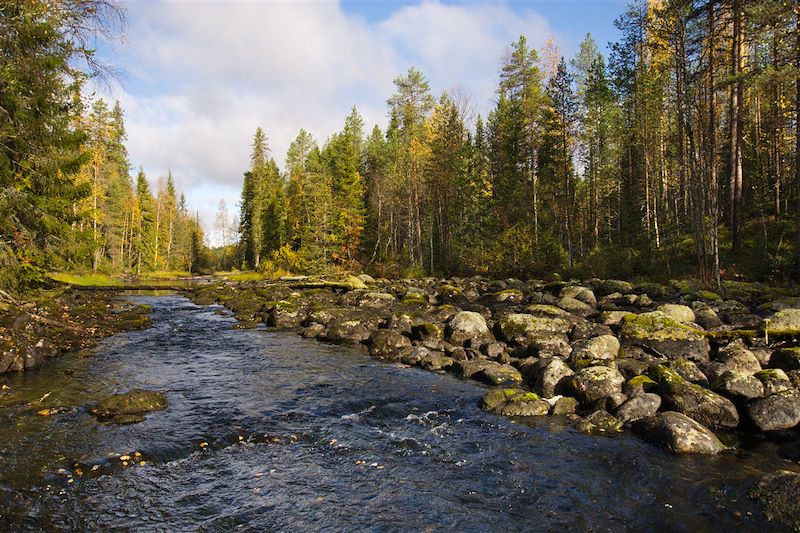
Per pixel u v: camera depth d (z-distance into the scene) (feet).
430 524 17.46
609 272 103.81
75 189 57.93
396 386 35.60
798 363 31.17
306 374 38.93
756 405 26.61
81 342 47.57
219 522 17.31
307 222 173.06
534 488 20.30
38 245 55.52
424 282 118.32
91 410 28.12
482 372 37.91
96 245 60.29
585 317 59.36
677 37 79.15
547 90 126.00
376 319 58.18
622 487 20.38
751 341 37.70
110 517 17.43
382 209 173.47
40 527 16.62
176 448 23.57
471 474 21.62
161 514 17.78
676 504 18.93
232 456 23.09
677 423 24.82
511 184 132.57
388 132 195.62
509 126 137.59
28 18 41.42
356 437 25.85
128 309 73.82
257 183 207.62
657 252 106.52
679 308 50.90
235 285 131.95
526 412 29.43
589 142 140.46
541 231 126.31
